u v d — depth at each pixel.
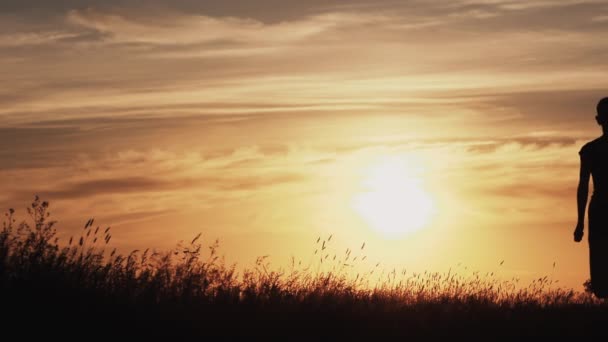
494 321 11.15
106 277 10.12
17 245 10.01
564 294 12.98
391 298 11.95
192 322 9.54
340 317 10.55
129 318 9.35
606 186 11.32
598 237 11.38
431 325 10.71
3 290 9.41
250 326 9.74
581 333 10.73
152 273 10.52
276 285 11.16
